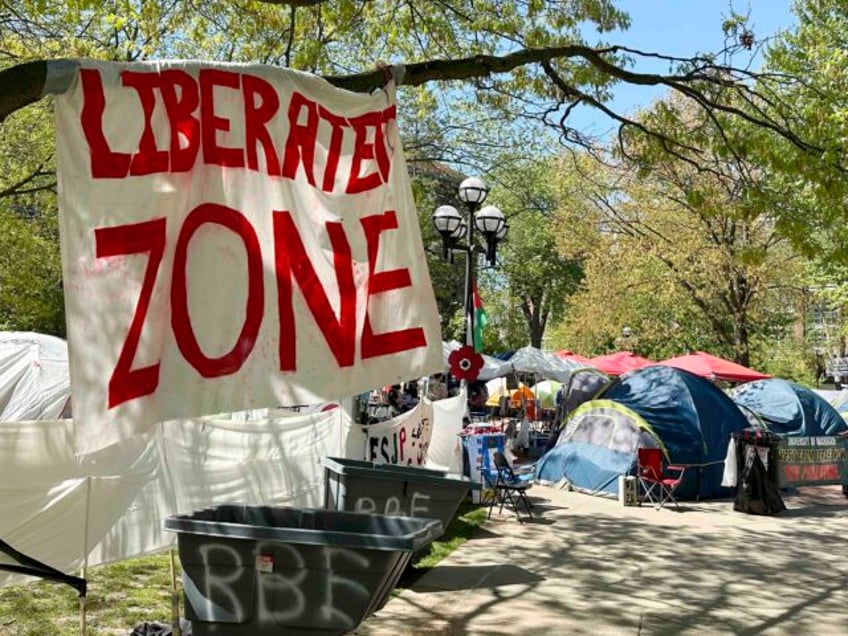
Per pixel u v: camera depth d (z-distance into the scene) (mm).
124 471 6523
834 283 27938
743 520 12898
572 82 8898
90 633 6020
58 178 2992
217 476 7508
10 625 6109
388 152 3975
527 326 51531
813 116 8281
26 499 5758
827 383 45781
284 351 3414
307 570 4629
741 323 28938
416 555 9008
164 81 3273
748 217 8492
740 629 7082
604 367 23938
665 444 14797
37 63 3842
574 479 15406
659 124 8828
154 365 3084
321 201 3678
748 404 18859
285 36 9430
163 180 3209
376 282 3771
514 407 27672
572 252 32125
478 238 24797
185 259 3227
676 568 9352
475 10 9445
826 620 7410
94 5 8453
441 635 6629
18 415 12898
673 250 27500
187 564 4770
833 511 14062
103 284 3014
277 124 3568
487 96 9711
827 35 18719
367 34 10086
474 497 13367
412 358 3801
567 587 8336
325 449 9023
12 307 22312
